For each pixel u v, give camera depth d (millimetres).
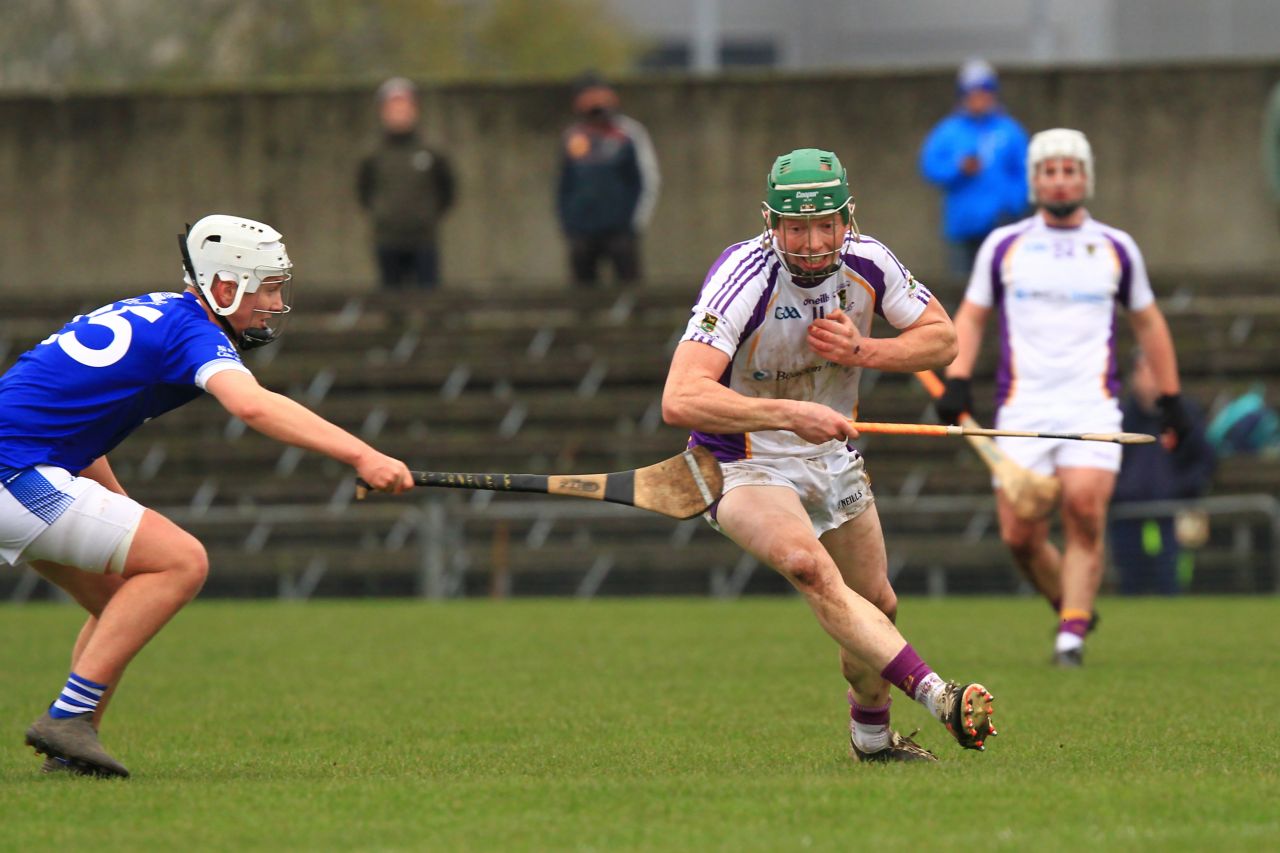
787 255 18750
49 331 68000
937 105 73438
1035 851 14195
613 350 64000
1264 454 57094
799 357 19547
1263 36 136500
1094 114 73438
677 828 15398
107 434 19156
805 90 73750
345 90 75062
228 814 16328
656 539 56094
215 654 35781
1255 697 26453
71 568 19719
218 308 19656
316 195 75062
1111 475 31359
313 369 63531
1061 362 31656
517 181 74438
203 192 75188
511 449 59125
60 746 18984
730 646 36375
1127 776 18141
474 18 123500
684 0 142500
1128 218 73562
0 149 75250
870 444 59469
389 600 53906
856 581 20078
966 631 38844
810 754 21016
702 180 74188
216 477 59594
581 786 17812
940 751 21328
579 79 64125
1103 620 41219
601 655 34781
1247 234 73312
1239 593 52188
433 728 24109
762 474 19359
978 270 32281
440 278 68562
